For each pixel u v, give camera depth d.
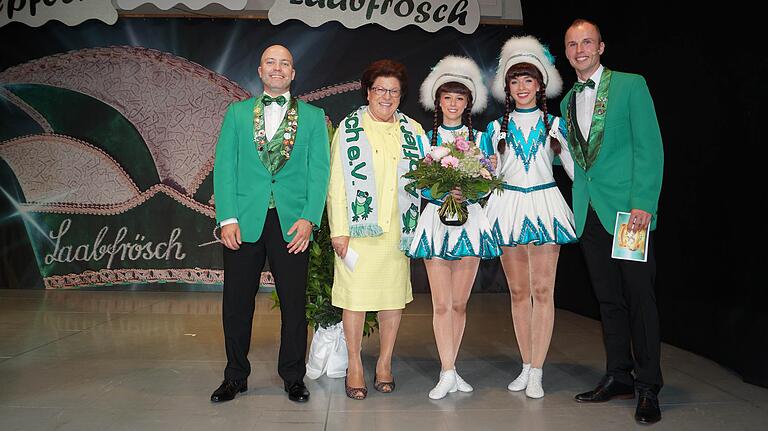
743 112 3.32
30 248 6.98
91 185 6.94
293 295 3.00
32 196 6.96
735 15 3.36
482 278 7.02
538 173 3.04
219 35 6.89
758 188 3.20
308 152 3.02
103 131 6.91
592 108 2.96
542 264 3.04
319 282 3.38
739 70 3.34
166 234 6.96
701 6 3.66
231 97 6.89
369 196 2.95
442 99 3.08
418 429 2.58
